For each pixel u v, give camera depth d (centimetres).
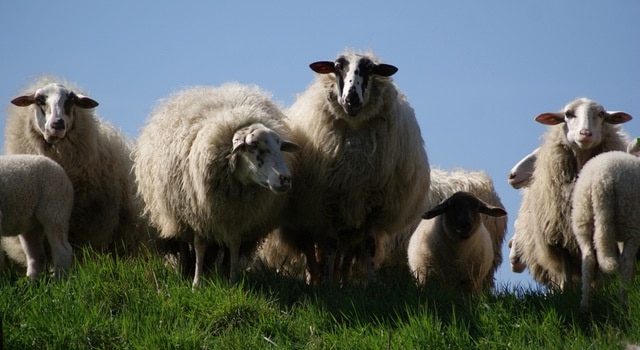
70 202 1434
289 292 1341
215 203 1357
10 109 1625
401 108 1493
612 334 1156
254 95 1478
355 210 1475
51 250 1480
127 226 1636
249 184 1357
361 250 1585
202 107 1427
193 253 1552
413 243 1578
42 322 1177
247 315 1234
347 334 1191
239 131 1339
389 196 1485
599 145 1462
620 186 1192
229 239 1392
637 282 1259
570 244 1436
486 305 1261
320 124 1480
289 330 1210
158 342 1148
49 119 1538
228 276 1472
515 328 1209
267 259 1641
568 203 1427
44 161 1401
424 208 1672
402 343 1161
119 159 1631
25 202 1365
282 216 1526
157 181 1419
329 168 1464
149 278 1339
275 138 1337
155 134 1448
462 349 1148
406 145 1484
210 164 1346
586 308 1235
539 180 1466
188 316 1231
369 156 1457
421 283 1437
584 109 1433
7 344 1127
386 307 1287
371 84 1459
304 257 1645
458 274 1516
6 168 1360
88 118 1582
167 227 1434
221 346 1152
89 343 1152
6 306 1214
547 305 1268
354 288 1367
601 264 1186
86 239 1585
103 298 1275
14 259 1573
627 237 1199
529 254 1559
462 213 1464
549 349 1132
